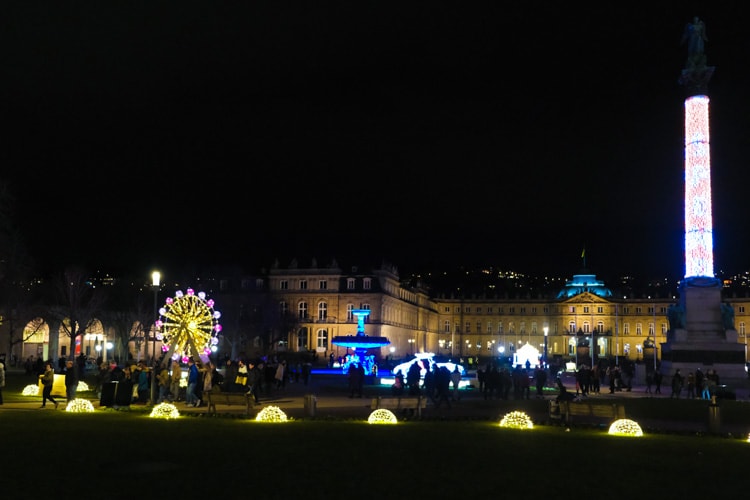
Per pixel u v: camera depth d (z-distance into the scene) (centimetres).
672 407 4534
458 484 1783
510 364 11175
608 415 3272
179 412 3747
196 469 1908
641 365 8169
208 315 6106
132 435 2558
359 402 4891
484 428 3064
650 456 2303
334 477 1834
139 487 1684
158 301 12619
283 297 17238
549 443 2559
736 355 7131
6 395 4916
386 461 2081
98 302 10250
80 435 2544
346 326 16938
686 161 7469
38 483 1716
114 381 4172
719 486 1842
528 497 1664
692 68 7419
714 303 7256
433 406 4572
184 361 6003
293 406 4503
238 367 5056
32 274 9494
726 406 4572
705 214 7369
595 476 1928
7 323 10181
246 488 1694
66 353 12631
